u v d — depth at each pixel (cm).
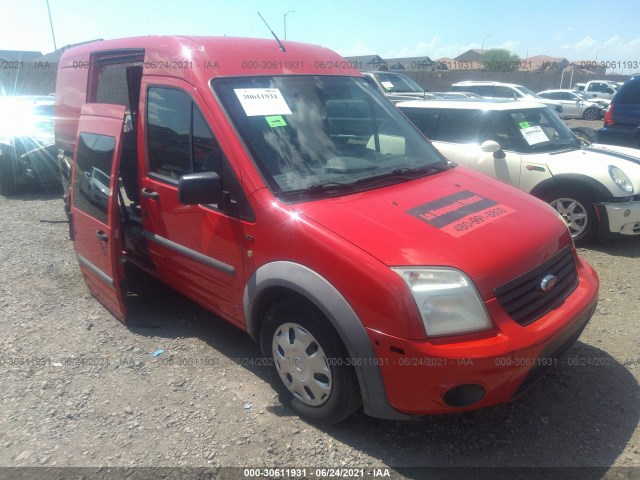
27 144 892
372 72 1412
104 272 413
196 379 351
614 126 907
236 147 312
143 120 386
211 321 433
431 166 373
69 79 548
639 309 438
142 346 395
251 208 302
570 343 297
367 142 368
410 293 245
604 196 559
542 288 277
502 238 280
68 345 398
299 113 349
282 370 310
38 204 852
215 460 278
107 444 292
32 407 325
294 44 403
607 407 313
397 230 272
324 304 264
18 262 577
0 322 436
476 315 250
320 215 281
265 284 295
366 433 296
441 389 245
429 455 279
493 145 574
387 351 250
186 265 369
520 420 304
